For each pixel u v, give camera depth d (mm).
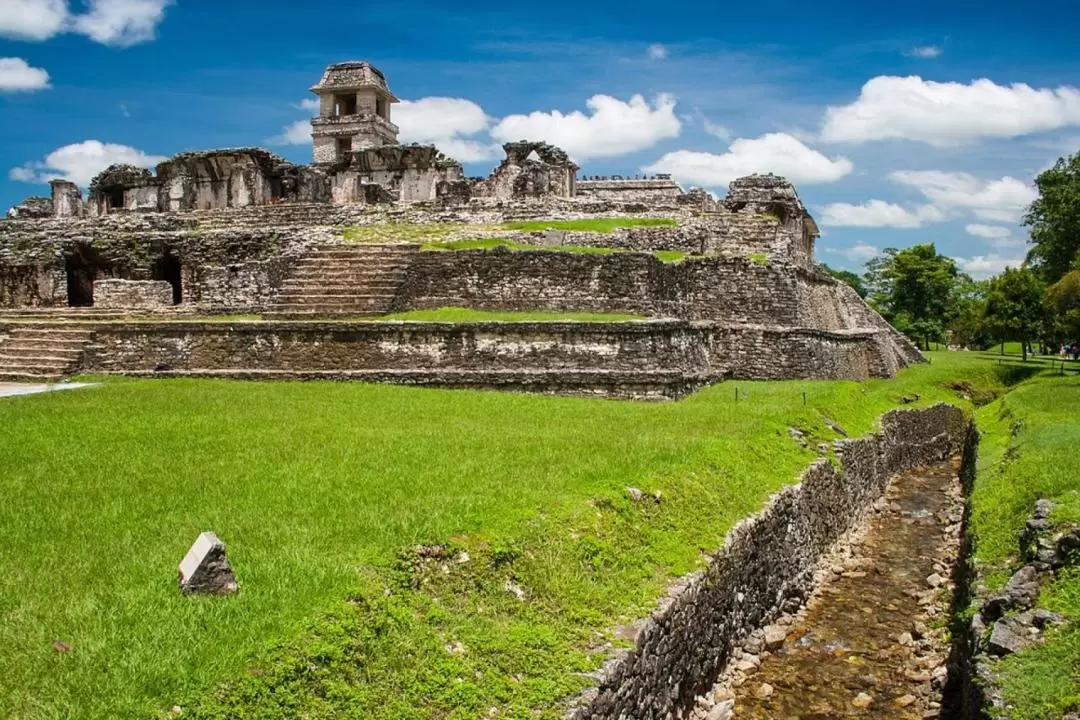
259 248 34875
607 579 10516
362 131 65750
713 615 12156
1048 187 49750
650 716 9789
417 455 13805
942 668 12773
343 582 8406
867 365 38844
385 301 28781
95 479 11992
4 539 9430
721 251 36188
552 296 28578
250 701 6684
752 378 31719
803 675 13164
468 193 42281
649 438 16062
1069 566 11359
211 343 25906
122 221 39562
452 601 9016
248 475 12312
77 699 6371
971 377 42969
